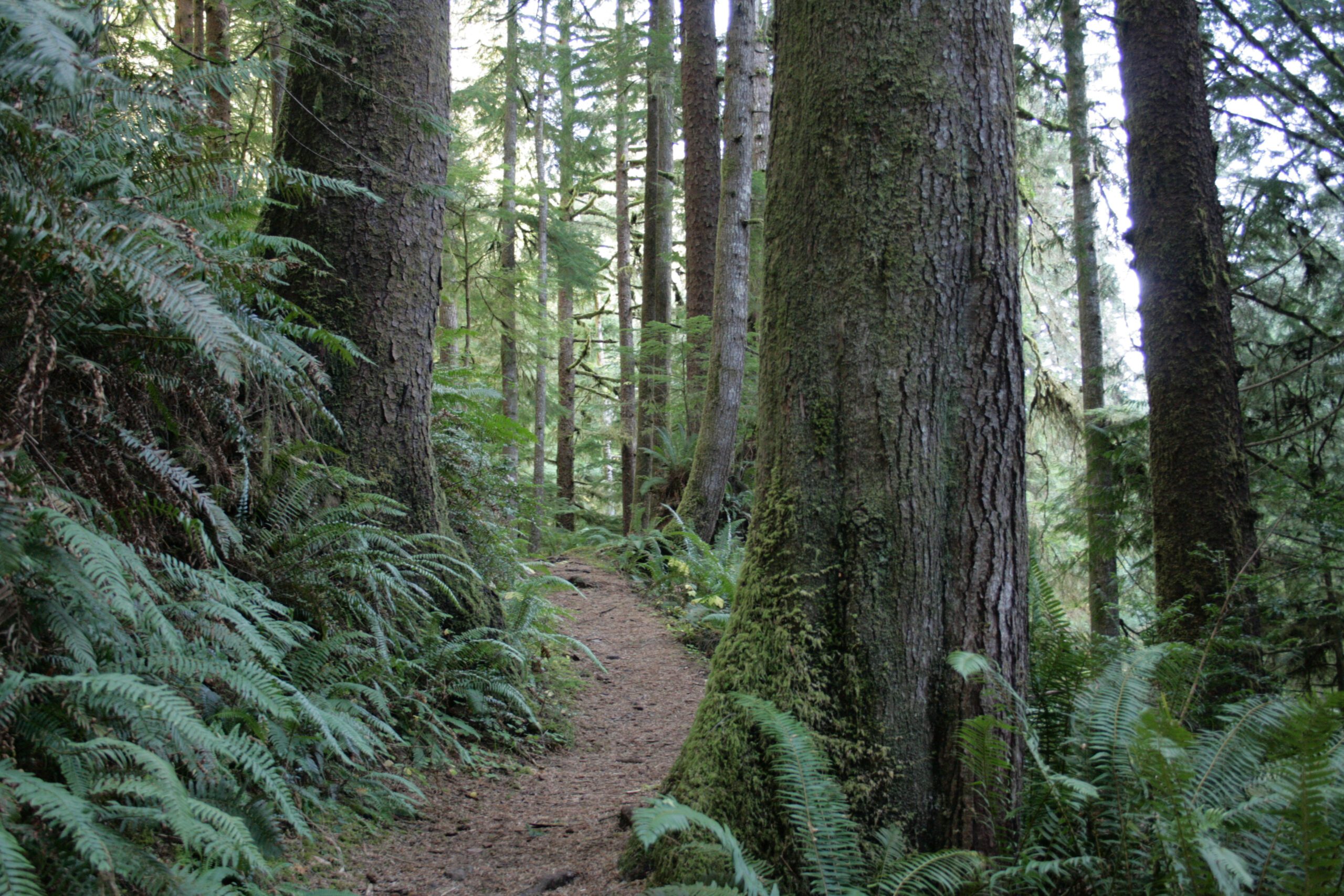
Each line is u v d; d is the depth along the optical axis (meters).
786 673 3.12
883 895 2.51
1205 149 6.41
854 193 3.24
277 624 3.37
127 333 2.95
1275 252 8.16
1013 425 3.24
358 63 5.05
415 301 5.18
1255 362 8.11
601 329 25.98
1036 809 2.88
